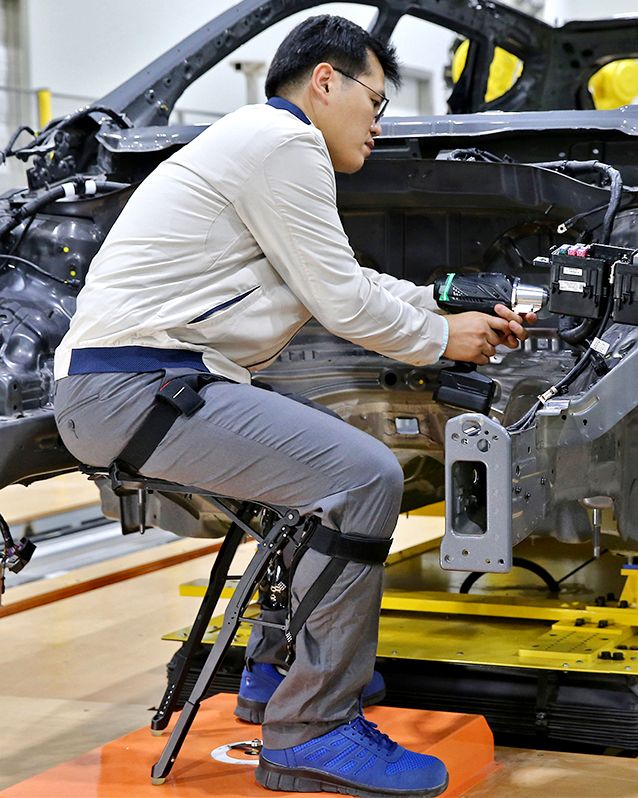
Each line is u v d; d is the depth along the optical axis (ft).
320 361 10.49
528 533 7.81
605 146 9.97
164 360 7.84
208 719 9.39
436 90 52.90
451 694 9.52
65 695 10.93
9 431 8.80
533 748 9.33
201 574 16.60
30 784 7.97
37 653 12.44
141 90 12.36
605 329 8.34
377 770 7.66
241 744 8.73
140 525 11.48
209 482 7.75
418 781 7.68
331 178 7.95
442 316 8.35
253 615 11.60
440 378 8.46
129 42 40.32
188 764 8.34
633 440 8.82
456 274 8.82
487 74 14.07
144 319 7.78
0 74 36.94
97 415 7.84
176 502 11.16
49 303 10.09
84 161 11.70
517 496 7.54
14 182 29.73
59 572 16.97
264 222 7.80
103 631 13.35
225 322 7.93
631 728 8.91
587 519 9.62
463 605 10.98
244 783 7.97
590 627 10.28
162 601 14.83
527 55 13.78
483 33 13.69
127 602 14.80
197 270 7.87
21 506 20.70
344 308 7.88
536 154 10.18
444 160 9.55
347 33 8.26
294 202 7.73
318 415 7.74
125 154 10.69
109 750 8.63
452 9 13.52
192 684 10.32
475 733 8.84
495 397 10.00
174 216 7.86
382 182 9.73
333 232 7.86
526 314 8.52
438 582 12.60
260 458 7.60
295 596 7.66
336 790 7.72
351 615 7.56
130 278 7.84
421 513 15.74
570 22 13.29
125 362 7.80
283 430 7.59
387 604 11.28
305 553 7.61
